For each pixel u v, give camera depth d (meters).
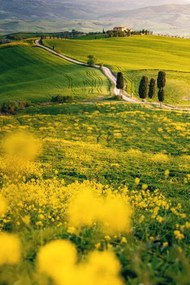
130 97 89.06
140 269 7.11
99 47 167.25
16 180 18.73
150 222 11.09
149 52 159.12
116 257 7.67
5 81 127.00
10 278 6.79
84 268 5.48
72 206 11.30
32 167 23.20
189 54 159.00
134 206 13.73
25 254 7.88
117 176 22.64
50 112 65.12
